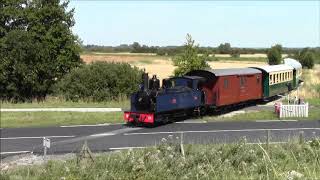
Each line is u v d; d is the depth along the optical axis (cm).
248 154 1170
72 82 4066
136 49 17712
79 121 2950
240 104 3766
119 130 2652
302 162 1088
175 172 1022
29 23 4341
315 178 913
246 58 13850
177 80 3212
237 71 3650
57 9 4359
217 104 3297
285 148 1317
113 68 4119
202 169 1010
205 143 2044
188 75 3384
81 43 4528
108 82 4047
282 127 2759
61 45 4419
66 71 4425
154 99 2811
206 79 3306
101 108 3481
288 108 3231
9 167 1650
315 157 1113
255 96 3897
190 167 1066
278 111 3253
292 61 5675
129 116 2858
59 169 1105
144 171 1023
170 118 2998
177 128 2739
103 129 2680
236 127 2761
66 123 2888
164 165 1051
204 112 3303
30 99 4181
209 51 4519
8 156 1941
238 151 1212
